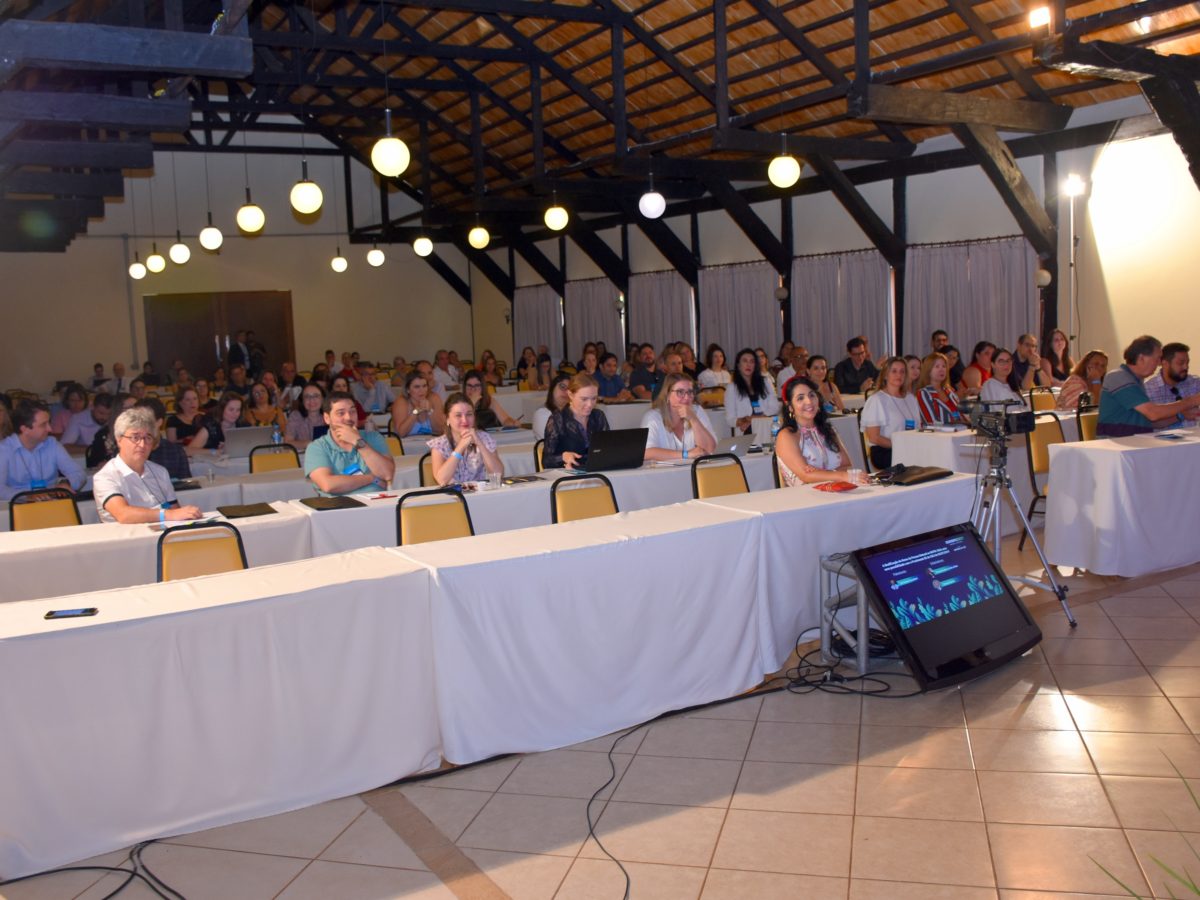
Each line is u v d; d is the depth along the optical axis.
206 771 2.92
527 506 5.08
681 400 5.77
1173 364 6.36
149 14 6.58
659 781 3.24
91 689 2.73
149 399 6.01
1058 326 10.27
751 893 2.60
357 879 2.72
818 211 12.80
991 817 2.92
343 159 18.50
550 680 3.44
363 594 3.10
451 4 9.15
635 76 11.38
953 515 4.61
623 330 16.45
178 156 17.36
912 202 11.62
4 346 16.38
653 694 3.69
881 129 11.13
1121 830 2.82
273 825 3.00
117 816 2.81
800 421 4.98
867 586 3.81
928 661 3.76
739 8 9.45
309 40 9.98
